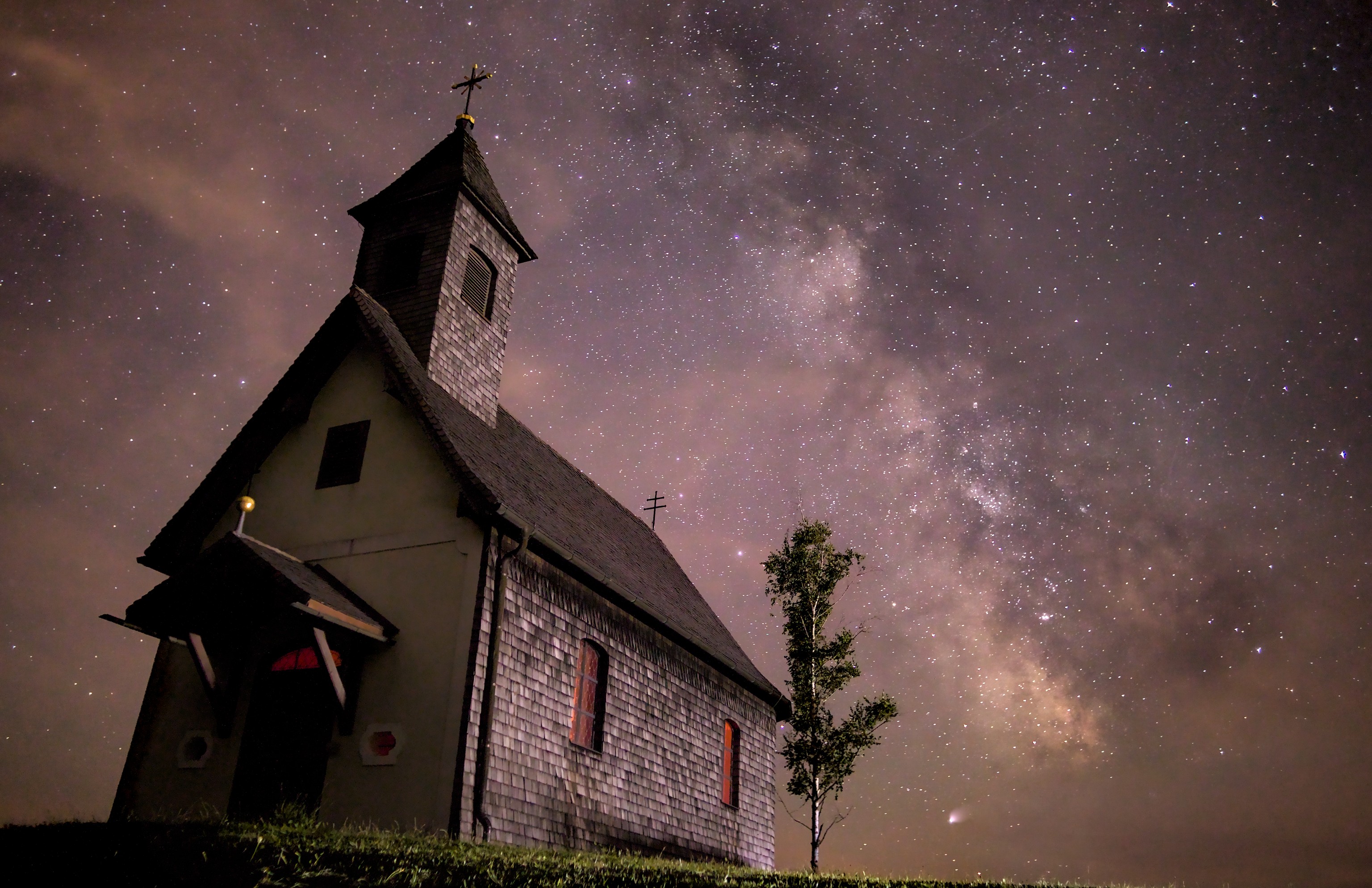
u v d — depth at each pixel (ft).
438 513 45.16
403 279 55.93
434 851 31.78
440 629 42.47
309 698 43.86
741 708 67.72
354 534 46.65
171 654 47.83
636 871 32.81
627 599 52.44
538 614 45.96
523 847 39.27
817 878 36.76
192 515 50.21
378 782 40.40
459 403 53.67
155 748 45.70
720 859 59.77
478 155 61.31
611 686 51.19
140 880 26.45
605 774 48.91
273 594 39.40
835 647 74.49
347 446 49.06
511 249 61.93
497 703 41.81
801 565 76.59
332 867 28.09
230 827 33.63
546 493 56.59
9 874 26.78
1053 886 39.78
